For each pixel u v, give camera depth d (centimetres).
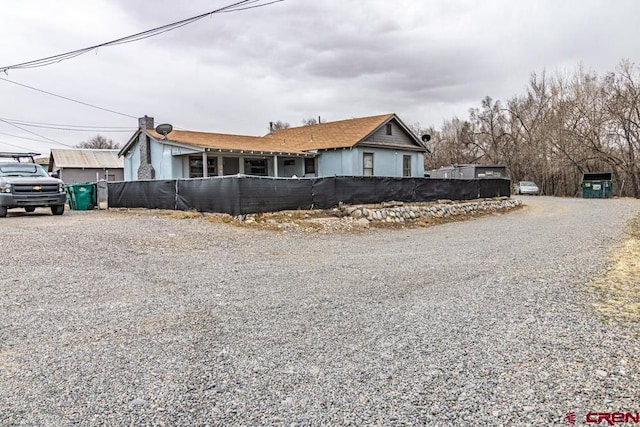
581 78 3500
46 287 516
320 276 611
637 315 413
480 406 247
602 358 313
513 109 4141
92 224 1094
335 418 235
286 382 280
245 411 243
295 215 1216
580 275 600
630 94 3059
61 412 241
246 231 1034
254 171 2158
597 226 1273
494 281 576
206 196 1228
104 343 347
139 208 1465
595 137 3256
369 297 495
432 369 298
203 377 287
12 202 1245
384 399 256
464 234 1155
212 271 636
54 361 310
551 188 3647
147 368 300
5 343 344
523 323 398
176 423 230
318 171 2170
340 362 312
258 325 395
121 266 649
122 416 237
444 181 1703
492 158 4378
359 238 1055
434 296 500
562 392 263
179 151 1814
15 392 264
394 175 2295
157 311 434
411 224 1371
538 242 965
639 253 763
